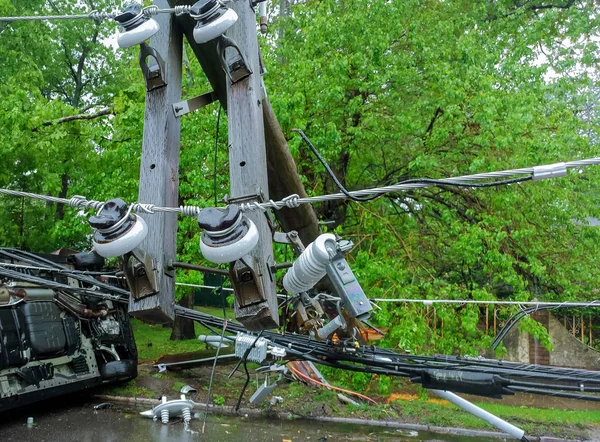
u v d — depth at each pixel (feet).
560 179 31.63
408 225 35.01
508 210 30.32
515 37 42.75
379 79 30.73
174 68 13.47
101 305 28.22
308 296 17.35
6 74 55.16
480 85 31.32
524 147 30.60
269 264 11.27
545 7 53.06
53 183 41.06
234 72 12.42
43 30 62.85
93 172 39.24
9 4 49.62
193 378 30.83
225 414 25.40
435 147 33.04
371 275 28.50
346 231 35.63
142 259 10.98
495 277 30.07
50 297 25.77
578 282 35.22
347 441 22.26
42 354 24.29
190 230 32.24
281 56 37.47
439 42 34.83
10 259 23.76
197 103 15.20
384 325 27.63
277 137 15.89
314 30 32.71
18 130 37.42
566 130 32.42
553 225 34.19
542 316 43.75
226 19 10.87
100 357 28.86
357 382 28.76
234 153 12.03
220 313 70.38
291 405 26.20
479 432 24.12
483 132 30.86
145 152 12.37
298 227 18.21
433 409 26.91
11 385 22.76
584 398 13.12
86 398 27.66
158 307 11.10
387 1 34.24
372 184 35.19
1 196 50.24
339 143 32.63
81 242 52.75
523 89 34.35
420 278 30.48
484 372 14.03
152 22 11.23
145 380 30.32
